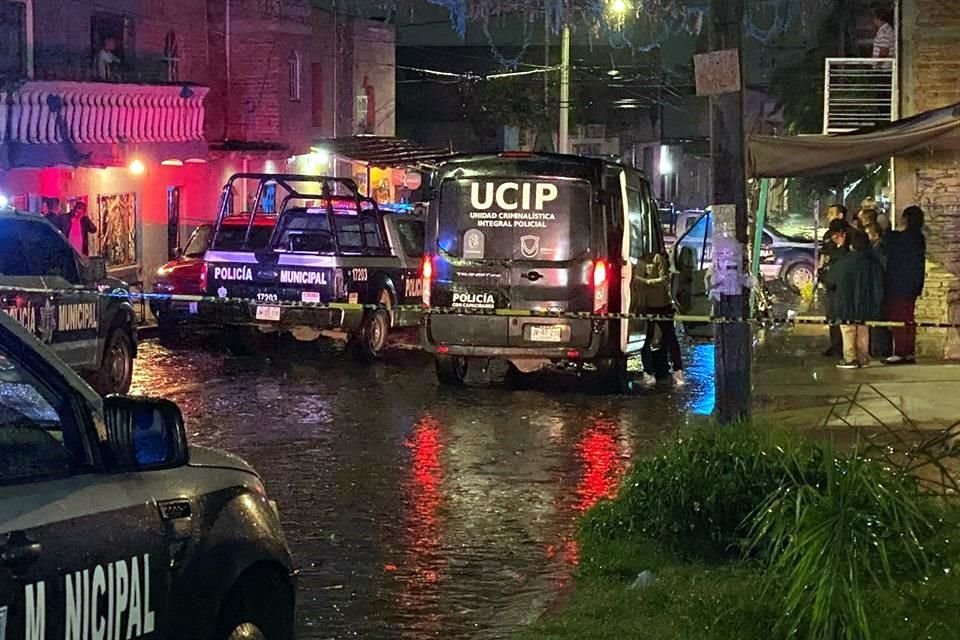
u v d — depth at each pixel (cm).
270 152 6366
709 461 1559
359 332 3559
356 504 1916
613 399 2966
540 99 10250
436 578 1548
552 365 3206
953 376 2977
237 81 6544
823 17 6712
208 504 877
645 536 1549
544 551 1666
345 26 7569
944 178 3388
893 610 1203
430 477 2105
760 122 8725
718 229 2041
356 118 7856
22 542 690
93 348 2772
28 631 681
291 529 1767
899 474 1374
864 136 2767
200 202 6003
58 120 4412
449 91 10431
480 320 2975
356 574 1563
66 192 4819
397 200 7925
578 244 2947
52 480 760
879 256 3206
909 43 3422
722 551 1505
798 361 3366
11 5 4569
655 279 3284
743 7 2006
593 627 1266
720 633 1211
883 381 2914
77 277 2736
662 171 11481
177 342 4028
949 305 3400
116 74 5300
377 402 2870
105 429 803
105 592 748
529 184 2953
